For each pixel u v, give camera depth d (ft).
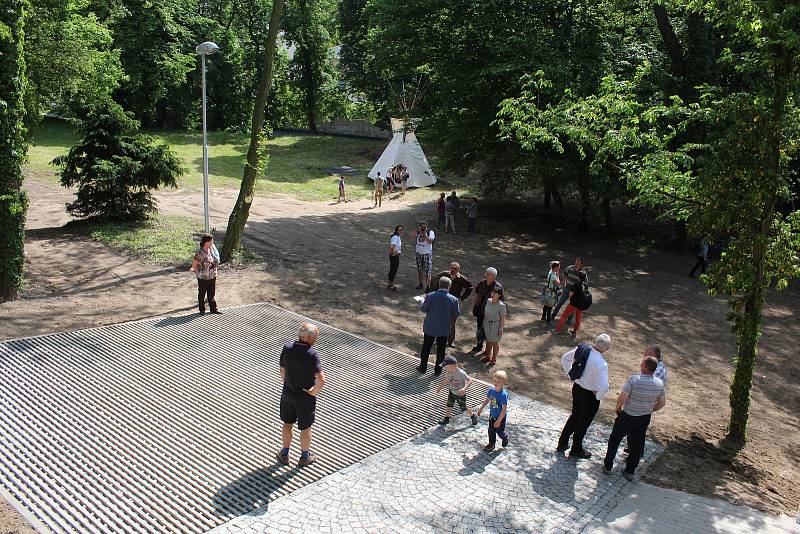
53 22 71.87
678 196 34.30
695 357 46.19
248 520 21.06
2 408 27.32
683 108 35.40
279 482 23.73
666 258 79.10
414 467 25.72
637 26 87.51
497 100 79.66
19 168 43.39
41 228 65.57
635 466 26.37
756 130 31.17
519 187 82.28
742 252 32.45
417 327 45.09
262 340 38.75
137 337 37.42
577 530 21.85
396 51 87.15
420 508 22.54
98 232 63.72
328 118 187.11
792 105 30.73
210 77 181.78
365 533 20.68
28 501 21.12
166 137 161.38
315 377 24.64
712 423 35.09
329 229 76.69
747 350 32.55
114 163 66.80
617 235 89.71
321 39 177.47
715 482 28.04
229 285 50.55
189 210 79.82
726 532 22.25
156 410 28.55
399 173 112.57
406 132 97.86
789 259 32.78
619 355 44.47
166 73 159.84
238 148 151.53
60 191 87.97
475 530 21.34
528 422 31.48
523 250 77.00
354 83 167.53
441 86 84.79
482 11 78.74
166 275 52.08
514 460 27.14
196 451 25.41
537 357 41.78
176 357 34.91
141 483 22.81
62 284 48.24
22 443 24.75
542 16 79.97
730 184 31.71
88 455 24.36
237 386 31.78
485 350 40.75
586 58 75.56
